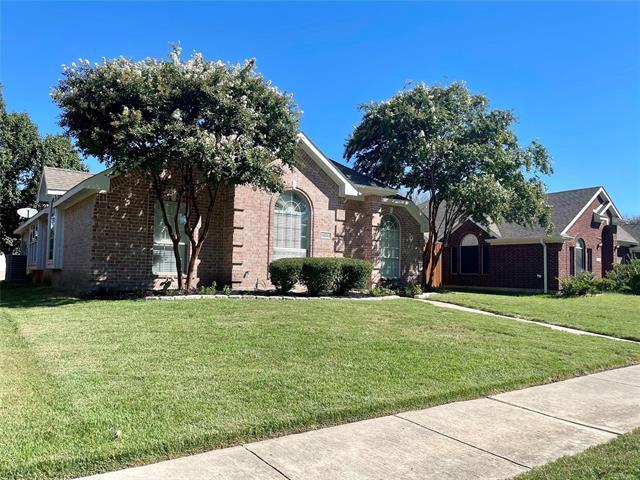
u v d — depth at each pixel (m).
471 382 6.49
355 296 15.62
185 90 12.35
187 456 4.07
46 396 5.16
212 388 5.63
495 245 25.41
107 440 4.11
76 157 34.41
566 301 18.05
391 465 4.00
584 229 25.45
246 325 9.41
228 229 15.62
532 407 5.81
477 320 11.78
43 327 8.86
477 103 19.28
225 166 12.30
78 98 11.79
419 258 21.45
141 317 9.91
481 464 4.07
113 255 13.87
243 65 13.53
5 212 31.70
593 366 7.96
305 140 17.03
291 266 14.48
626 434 4.87
